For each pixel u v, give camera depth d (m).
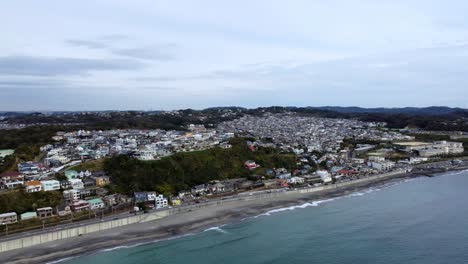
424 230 100.75
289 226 108.62
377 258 83.06
